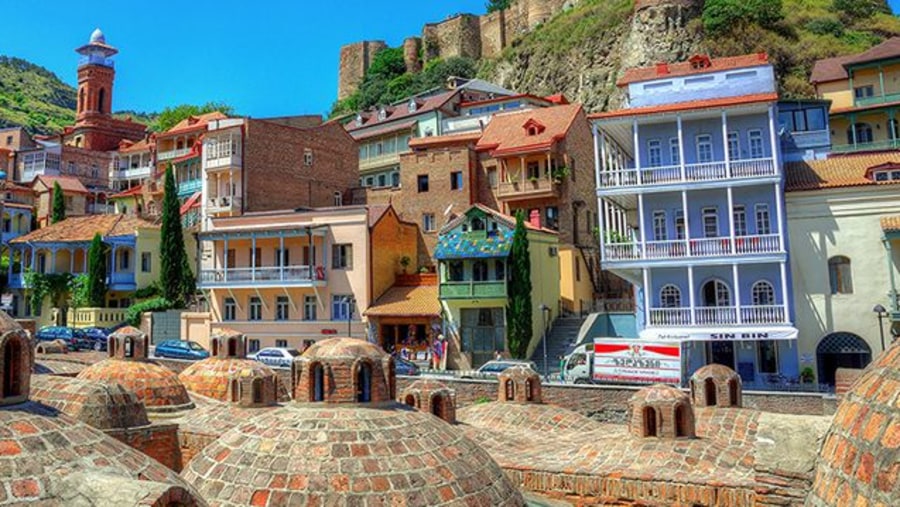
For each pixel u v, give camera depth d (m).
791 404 25.98
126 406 13.81
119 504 6.23
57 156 83.88
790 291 34.56
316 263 48.00
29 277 58.69
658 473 13.78
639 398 15.84
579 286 50.00
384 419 10.25
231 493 9.19
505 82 93.19
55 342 44.38
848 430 4.82
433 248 53.31
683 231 36.31
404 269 50.38
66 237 59.66
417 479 9.31
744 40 73.62
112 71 94.44
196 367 22.30
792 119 43.34
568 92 84.19
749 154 35.84
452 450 10.16
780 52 72.12
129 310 52.03
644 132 37.44
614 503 13.77
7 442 7.06
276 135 57.72
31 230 70.75
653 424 15.55
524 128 53.31
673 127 37.06
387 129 69.69
